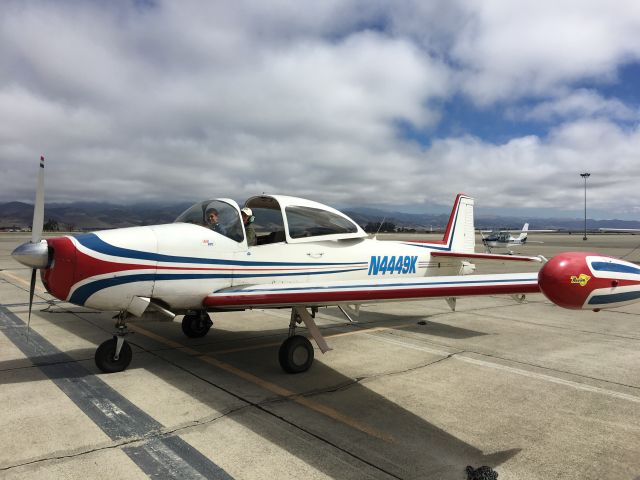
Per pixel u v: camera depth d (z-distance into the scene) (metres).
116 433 2.79
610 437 2.89
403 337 5.78
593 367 4.49
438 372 4.26
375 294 3.73
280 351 4.14
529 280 3.33
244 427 2.93
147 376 3.97
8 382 3.74
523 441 2.81
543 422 3.12
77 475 2.28
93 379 3.84
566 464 2.53
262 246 4.56
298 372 4.17
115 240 3.79
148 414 3.11
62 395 3.45
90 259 3.64
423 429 2.96
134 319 4.09
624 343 5.57
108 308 3.82
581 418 3.20
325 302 3.87
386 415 3.19
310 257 4.86
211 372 4.14
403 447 2.70
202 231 4.22
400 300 3.73
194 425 2.94
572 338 5.83
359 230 5.36
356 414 3.21
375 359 4.70
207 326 5.55
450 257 6.25
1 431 2.79
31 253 3.54
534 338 5.80
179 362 4.45
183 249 4.04
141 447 2.61
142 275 3.84
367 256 5.36
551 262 2.05
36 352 4.69
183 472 2.34
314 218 5.00
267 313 7.42
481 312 7.88
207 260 4.16
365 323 6.73
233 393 3.58
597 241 52.41
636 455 2.65
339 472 2.38
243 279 4.39
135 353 4.76
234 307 4.26
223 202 4.52
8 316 6.62
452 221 7.06
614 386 3.91
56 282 3.61
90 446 2.61
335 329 6.27
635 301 2.17
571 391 3.77
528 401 3.52
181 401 3.38
